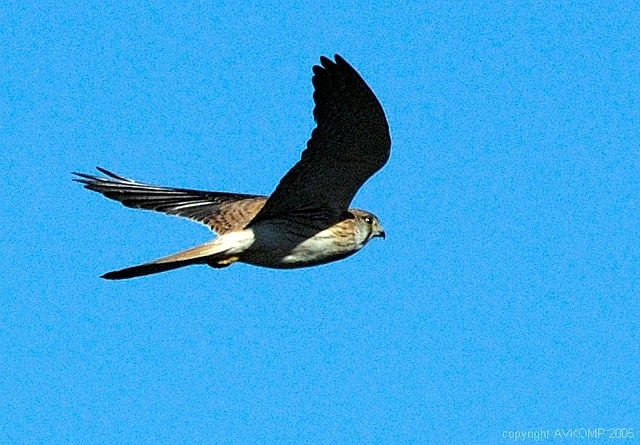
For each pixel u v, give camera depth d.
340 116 15.02
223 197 17.62
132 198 17.88
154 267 15.51
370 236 17.12
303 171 15.57
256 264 16.50
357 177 15.86
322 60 14.55
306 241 16.44
